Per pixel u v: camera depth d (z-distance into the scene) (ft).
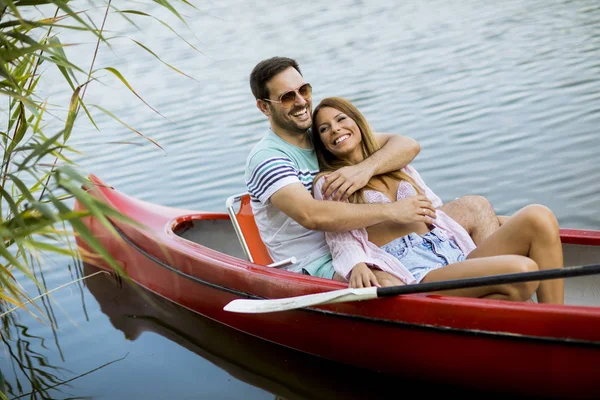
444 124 21.94
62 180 8.16
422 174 18.92
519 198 17.15
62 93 27.96
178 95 27.32
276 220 12.30
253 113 24.94
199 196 19.30
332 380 11.68
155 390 11.78
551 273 8.91
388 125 22.26
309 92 12.04
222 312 13.41
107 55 32.81
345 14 36.19
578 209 16.37
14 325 14.38
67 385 12.09
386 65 27.84
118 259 15.96
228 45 32.65
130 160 22.16
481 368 10.18
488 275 10.17
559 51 27.35
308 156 12.29
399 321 10.62
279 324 12.37
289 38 32.76
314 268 12.00
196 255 13.57
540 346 9.55
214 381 11.98
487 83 24.95
